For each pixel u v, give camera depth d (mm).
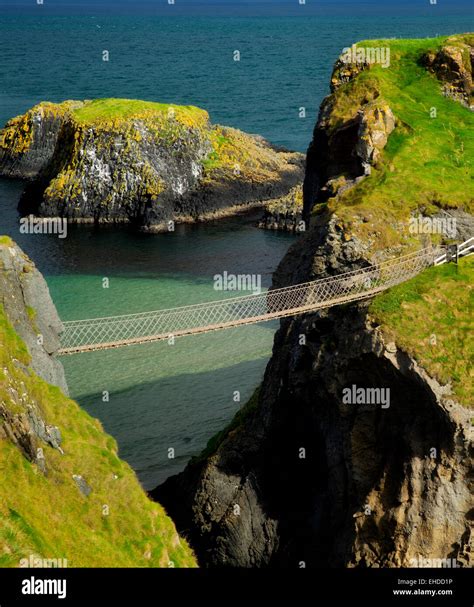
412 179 59312
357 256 52750
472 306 48062
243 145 119250
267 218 104312
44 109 131250
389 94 69750
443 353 45250
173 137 110000
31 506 32875
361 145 62938
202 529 52156
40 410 38094
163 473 55594
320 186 68562
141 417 60438
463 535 43625
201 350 68500
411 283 49750
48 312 43812
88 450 38375
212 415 60875
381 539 45406
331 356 49031
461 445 43031
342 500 48406
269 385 54250
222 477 52469
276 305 54906
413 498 44281
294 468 52719
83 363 66375
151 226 105062
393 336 45875
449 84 71875
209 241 100000
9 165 131125
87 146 107438
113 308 76625
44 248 96312
